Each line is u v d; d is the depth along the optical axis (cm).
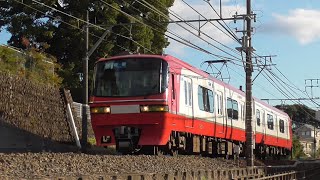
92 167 1184
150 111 1628
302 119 8144
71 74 3591
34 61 2705
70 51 3628
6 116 2141
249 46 2341
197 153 2083
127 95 1658
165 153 1808
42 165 1112
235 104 2541
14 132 2112
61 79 2994
